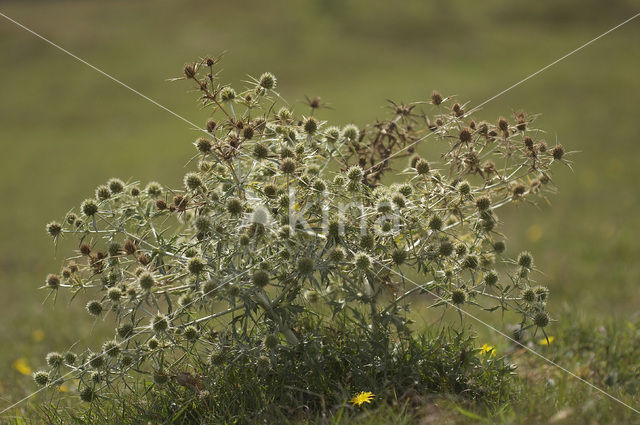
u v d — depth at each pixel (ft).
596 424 10.32
